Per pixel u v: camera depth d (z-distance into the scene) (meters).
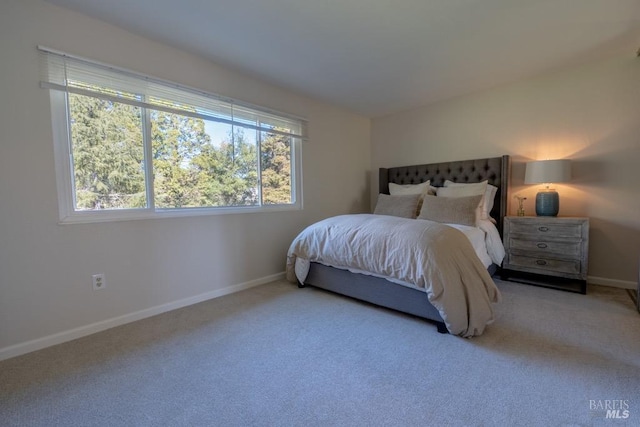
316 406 1.28
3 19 1.65
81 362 1.63
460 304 1.82
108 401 1.32
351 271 2.47
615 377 1.42
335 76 2.96
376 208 3.53
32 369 1.57
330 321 2.14
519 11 1.94
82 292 1.95
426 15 1.97
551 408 1.23
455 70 2.88
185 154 2.49
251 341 1.85
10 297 1.69
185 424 1.19
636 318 2.07
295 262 2.92
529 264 2.87
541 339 1.81
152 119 2.27
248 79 2.92
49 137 1.80
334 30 2.14
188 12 1.91
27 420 1.21
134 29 2.10
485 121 3.43
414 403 1.28
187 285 2.50
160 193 2.35
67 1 1.78
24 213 1.73
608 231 2.77
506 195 3.17
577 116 2.87
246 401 1.31
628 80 2.62
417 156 4.07
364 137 4.46
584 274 2.59
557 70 2.93
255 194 3.07
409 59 2.62
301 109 3.50
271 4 1.83
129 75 2.12
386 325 2.06
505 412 1.21
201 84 2.55
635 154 2.63
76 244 1.92
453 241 2.03
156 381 1.46
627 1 1.84
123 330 2.02
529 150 3.15
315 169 3.71
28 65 1.72
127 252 2.15
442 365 1.56
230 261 2.82
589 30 2.19
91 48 1.95
